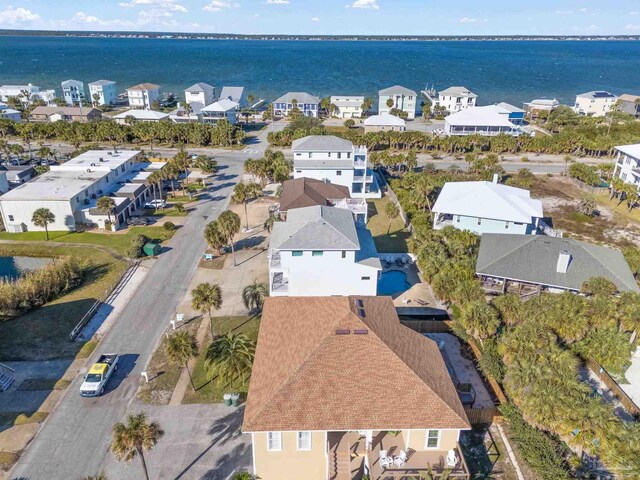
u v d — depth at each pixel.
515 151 105.12
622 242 61.25
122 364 37.47
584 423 26.55
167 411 32.66
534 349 32.62
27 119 131.62
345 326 29.53
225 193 77.38
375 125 117.00
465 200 60.09
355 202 59.59
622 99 149.88
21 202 61.22
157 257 55.53
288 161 85.75
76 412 32.53
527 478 27.81
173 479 27.66
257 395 26.94
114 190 71.00
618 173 84.50
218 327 42.12
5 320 42.97
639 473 25.17
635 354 39.03
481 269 46.72
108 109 155.00
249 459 29.03
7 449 29.66
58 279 47.50
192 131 107.44
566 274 45.09
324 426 25.23
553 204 74.50
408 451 27.28
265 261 54.72
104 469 28.28
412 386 26.98
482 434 31.05
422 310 45.56
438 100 158.88
